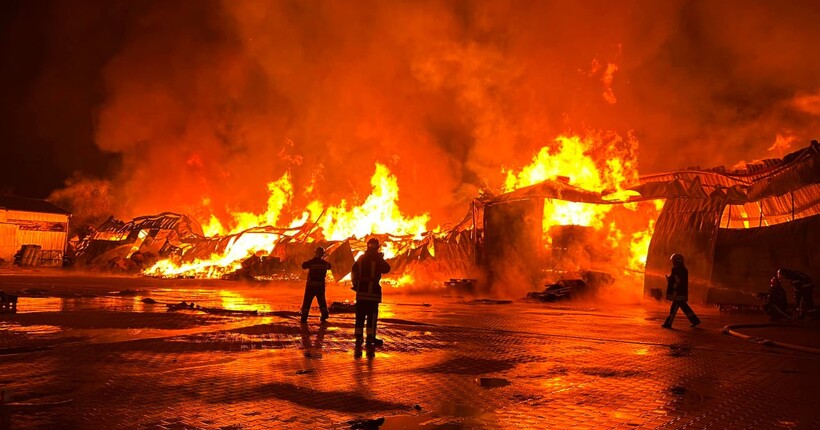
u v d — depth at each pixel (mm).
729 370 7891
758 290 19422
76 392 6129
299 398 6020
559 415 5477
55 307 15359
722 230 20953
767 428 5074
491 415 5469
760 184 19922
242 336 10617
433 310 17281
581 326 13344
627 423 5211
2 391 6133
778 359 8891
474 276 27109
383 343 10055
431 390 6484
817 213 20141
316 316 14703
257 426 5012
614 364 8289
